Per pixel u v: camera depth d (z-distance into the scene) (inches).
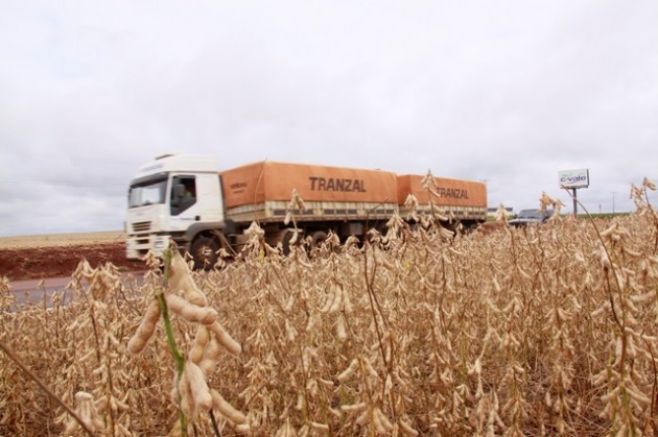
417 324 172.2
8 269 847.7
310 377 133.6
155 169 730.2
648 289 150.1
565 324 138.7
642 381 123.1
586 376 161.0
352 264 182.2
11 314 215.0
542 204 155.8
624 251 117.3
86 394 71.1
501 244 233.5
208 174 751.1
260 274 154.3
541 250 174.4
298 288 148.5
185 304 59.9
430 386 157.6
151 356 170.6
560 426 133.8
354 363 108.8
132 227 737.0
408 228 150.2
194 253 703.7
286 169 789.2
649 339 108.2
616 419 106.7
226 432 135.4
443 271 142.8
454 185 1178.6
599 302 159.5
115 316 147.3
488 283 177.6
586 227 212.4
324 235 837.2
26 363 204.2
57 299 216.2
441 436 131.0
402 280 155.2
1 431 177.8
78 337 173.0
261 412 135.1
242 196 788.0
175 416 145.0
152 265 188.4
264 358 144.5
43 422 189.0
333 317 176.7
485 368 173.3
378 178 959.0
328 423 135.1
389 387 108.3
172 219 700.0
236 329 191.5
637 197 148.8
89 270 120.2
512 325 137.9
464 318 162.6
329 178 861.8
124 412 131.6
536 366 164.7
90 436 61.5
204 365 62.2
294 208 146.3
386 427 104.1
